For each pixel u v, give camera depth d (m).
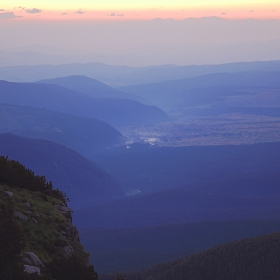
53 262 29.09
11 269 26.50
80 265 28.89
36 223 33.31
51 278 26.97
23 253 29.00
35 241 31.53
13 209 33.06
